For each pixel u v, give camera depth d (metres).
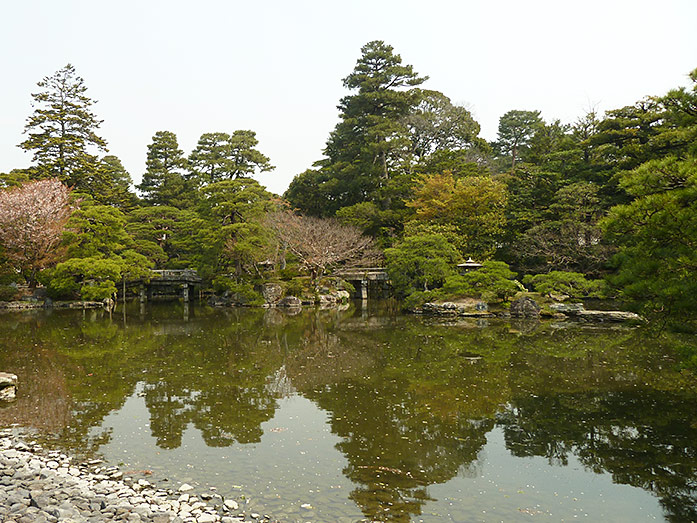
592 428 9.91
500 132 69.44
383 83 51.22
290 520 6.21
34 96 47.78
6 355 17.56
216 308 36.12
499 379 13.88
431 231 35.06
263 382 13.76
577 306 26.88
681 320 8.43
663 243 8.34
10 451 8.35
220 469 7.84
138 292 47.66
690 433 9.61
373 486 7.30
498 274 28.31
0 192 33.88
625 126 34.31
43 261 34.28
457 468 8.01
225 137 56.78
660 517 6.50
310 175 54.22
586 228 31.61
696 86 10.01
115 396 12.28
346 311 33.00
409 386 13.23
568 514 6.55
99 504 6.27
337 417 10.62
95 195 48.47
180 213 49.50
